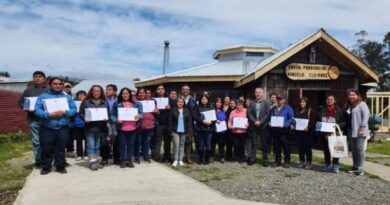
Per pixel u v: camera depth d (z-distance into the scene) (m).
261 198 8.01
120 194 7.80
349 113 11.13
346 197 8.39
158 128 11.98
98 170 10.10
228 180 9.66
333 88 16.70
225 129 12.12
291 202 7.81
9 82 37.25
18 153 13.89
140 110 10.82
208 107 11.84
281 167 11.71
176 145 11.48
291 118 11.64
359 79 17.42
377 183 9.85
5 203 7.42
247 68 19.20
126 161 10.59
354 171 11.01
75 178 9.11
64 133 9.66
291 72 15.95
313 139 11.63
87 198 7.46
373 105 27.88
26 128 21.02
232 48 21.83
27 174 9.98
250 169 11.26
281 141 11.71
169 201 7.39
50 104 9.35
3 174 9.98
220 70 19.52
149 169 10.31
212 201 7.47
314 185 9.40
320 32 15.72
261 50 21.55
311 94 18.81
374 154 15.52
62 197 7.50
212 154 12.51
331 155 10.80
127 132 10.52
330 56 16.56
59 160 9.68
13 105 19.95
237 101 12.80
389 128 26.64
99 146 10.38
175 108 11.49
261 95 11.87
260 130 11.83
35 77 10.09
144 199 7.49
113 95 11.39
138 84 21.34
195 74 19.11
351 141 11.08
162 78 19.47
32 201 7.21
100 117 10.16
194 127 11.93
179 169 11.02
